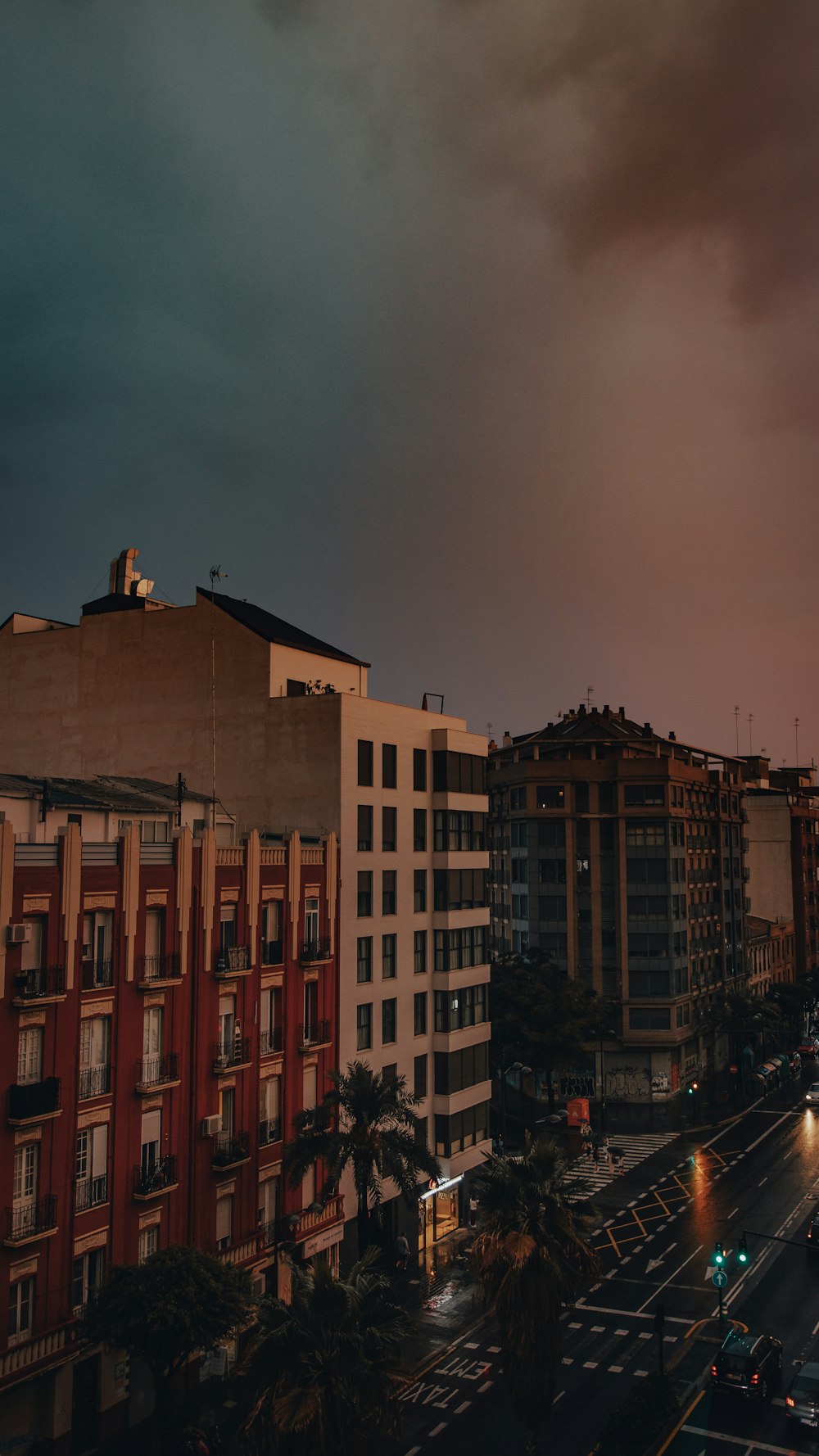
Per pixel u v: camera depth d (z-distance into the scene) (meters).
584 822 102.25
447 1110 61.28
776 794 148.00
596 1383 42.75
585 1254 36.03
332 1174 43.78
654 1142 81.25
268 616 67.56
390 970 58.53
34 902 36.31
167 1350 34.34
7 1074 34.84
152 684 62.47
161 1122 41.44
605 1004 92.50
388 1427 30.81
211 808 55.19
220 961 44.91
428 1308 50.53
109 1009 39.25
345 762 55.78
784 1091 100.06
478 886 67.12
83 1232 37.31
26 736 66.75
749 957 124.88
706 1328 47.53
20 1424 35.22
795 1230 60.03
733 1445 37.41
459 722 67.75
